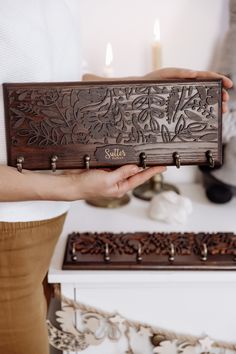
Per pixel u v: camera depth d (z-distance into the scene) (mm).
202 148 766
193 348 1017
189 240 1031
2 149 762
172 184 1301
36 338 885
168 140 761
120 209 1190
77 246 1008
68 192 751
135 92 750
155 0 1162
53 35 797
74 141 751
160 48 1120
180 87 754
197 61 1213
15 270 829
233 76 1055
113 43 1200
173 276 952
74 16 856
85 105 746
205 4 1163
